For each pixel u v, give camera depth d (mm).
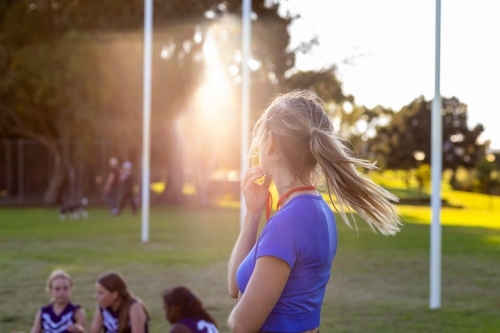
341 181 2197
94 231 19641
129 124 31797
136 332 5734
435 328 7773
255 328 2084
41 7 31734
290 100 2318
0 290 10023
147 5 16750
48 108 33156
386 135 48812
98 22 31781
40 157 35906
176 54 31719
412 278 11766
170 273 11883
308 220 2148
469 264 13844
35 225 21625
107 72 30266
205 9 31125
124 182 26938
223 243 16938
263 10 32625
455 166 47500
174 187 36594
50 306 6219
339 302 9438
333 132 2264
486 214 33438
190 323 5066
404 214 31812
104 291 5816
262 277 2084
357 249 16391
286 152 2240
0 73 31328
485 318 8344
